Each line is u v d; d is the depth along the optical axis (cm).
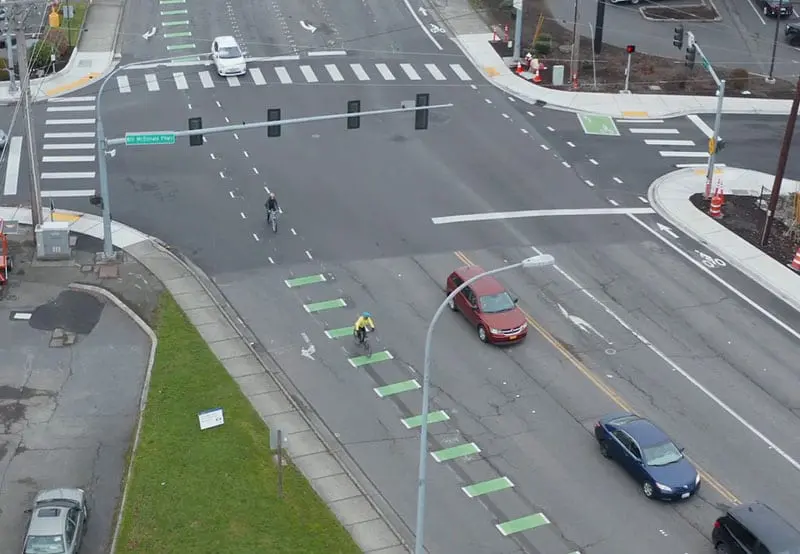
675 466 3344
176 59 5800
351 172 5359
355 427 3634
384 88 6306
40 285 4403
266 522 3166
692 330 4225
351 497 3319
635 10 7606
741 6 7725
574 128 5975
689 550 3144
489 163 5522
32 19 6775
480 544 3155
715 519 3272
